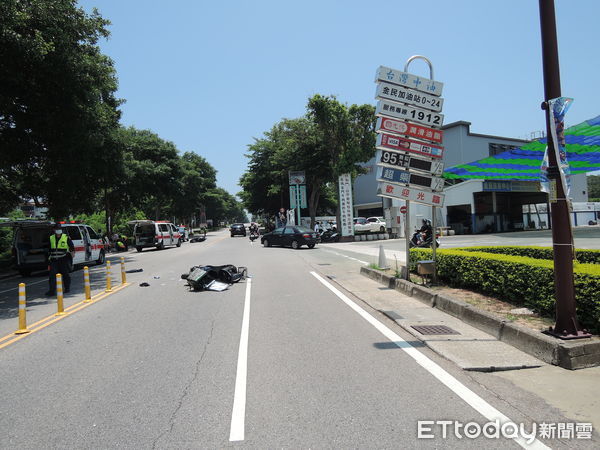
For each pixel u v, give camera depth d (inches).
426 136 371.9
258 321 285.0
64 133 547.2
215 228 4852.4
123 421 143.5
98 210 1512.1
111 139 786.8
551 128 198.5
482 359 191.8
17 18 393.1
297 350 217.3
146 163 1460.4
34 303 392.5
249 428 135.1
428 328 248.4
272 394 161.9
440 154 373.4
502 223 1467.8
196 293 409.4
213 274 442.0
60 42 453.1
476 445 121.3
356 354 208.1
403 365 190.2
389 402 151.5
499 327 223.3
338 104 1336.1
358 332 250.2
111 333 265.6
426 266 360.2
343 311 311.0
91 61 525.7
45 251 644.1
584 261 363.3
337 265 626.5
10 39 390.0
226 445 125.0
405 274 398.0
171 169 1630.2
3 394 171.5
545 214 1627.7
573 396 151.9
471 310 253.1
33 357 220.7
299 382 173.2
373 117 1353.3
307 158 1614.2
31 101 484.1
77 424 142.5
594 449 118.3
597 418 135.6
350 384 169.3
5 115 495.2
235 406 152.1
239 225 2161.7
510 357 193.6
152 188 1557.6
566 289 194.5
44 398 165.9
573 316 194.1
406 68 379.2
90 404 158.6
